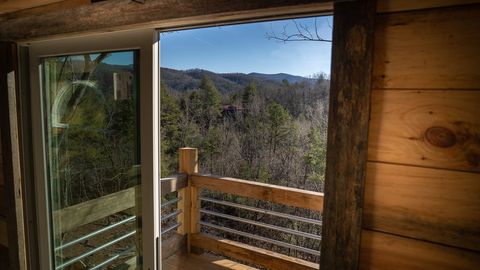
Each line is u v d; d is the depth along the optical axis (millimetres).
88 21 1450
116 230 1604
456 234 854
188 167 2977
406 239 916
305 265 2453
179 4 1201
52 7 1588
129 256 1577
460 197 840
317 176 4887
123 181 1559
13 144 1790
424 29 841
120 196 1573
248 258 2744
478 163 812
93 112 1619
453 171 842
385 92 898
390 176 916
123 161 1548
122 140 1533
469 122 814
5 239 1977
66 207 1805
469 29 795
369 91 897
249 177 5574
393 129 899
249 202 4828
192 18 1196
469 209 833
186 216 3020
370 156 935
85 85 1626
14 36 1722
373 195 944
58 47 1646
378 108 911
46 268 1892
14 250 1868
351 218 951
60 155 1789
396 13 869
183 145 6246
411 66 863
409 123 879
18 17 1716
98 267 1702
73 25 1497
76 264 1792
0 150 1876
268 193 2564
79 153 1708
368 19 881
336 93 936
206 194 4684
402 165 898
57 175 1817
